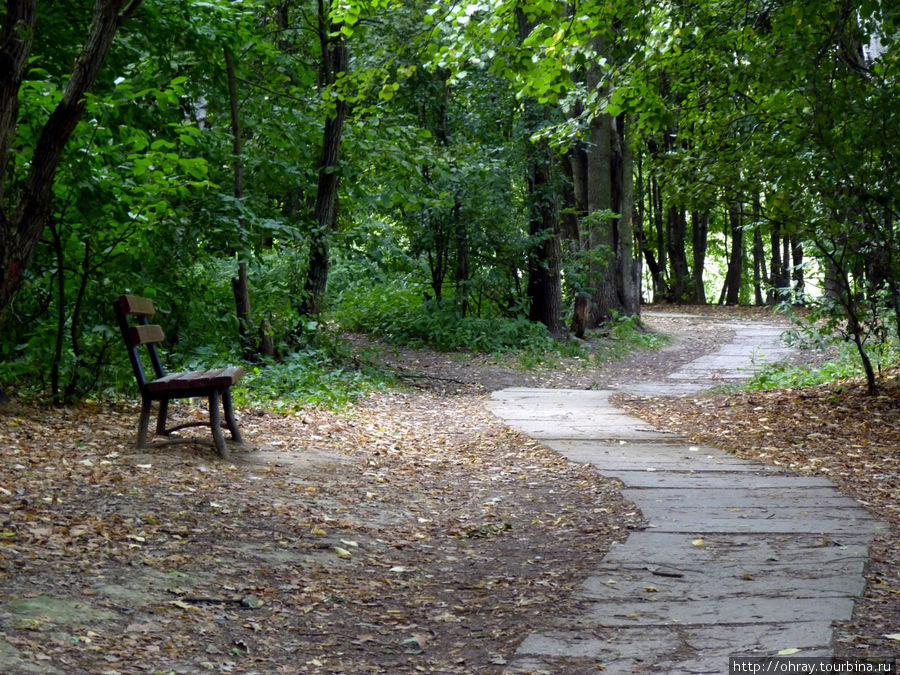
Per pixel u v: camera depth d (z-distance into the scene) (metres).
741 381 16.22
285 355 13.75
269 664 3.49
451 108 21.44
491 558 5.13
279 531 5.22
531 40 10.26
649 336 24.05
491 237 20.20
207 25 10.76
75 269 8.81
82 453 6.40
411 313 20.50
